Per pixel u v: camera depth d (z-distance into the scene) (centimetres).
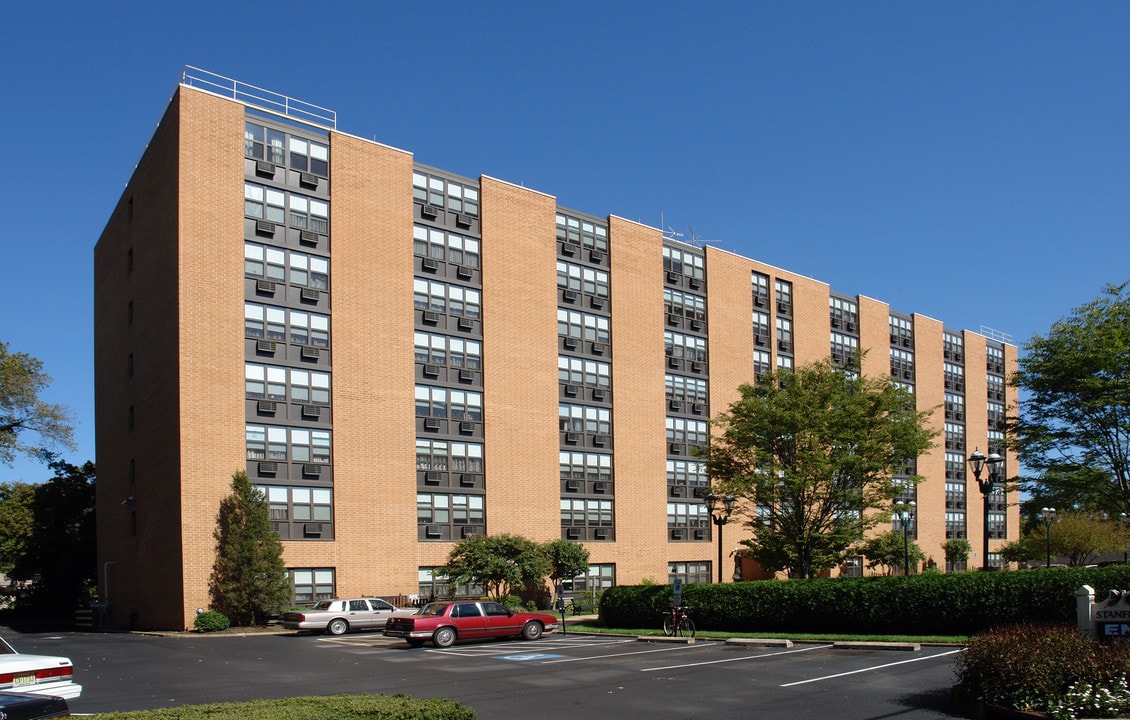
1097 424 3269
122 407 4438
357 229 4169
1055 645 1378
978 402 7925
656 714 1448
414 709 973
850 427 3425
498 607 2870
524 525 4556
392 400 4162
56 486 5591
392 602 3916
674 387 5422
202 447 3603
